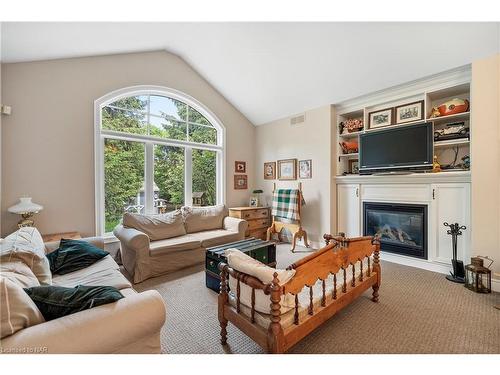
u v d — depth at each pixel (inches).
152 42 138.6
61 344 38.0
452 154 127.5
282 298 58.7
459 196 114.5
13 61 108.7
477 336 69.7
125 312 45.2
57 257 85.3
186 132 174.4
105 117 139.3
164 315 49.4
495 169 98.6
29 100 114.0
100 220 133.6
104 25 101.0
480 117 101.7
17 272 55.4
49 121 119.0
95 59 132.0
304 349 64.7
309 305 62.2
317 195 168.1
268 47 131.7
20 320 39.2
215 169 193.0
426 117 125.3
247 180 208.7
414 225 131.6
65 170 123.3
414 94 130.2
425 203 125.4
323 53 124.8
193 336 71.9
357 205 152.8
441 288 102.9
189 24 124.4
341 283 79.7
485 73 100.4
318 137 167.2
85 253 90.3
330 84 144.1
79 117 127.2
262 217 191.9
